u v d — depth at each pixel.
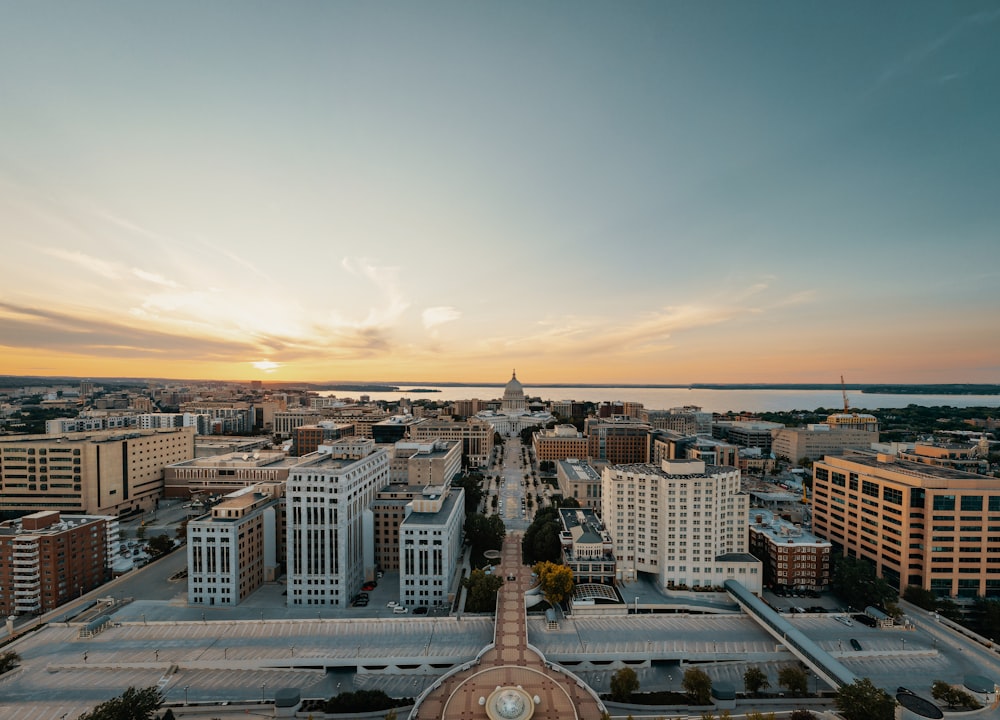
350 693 143.12
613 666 163.38
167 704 143.12
